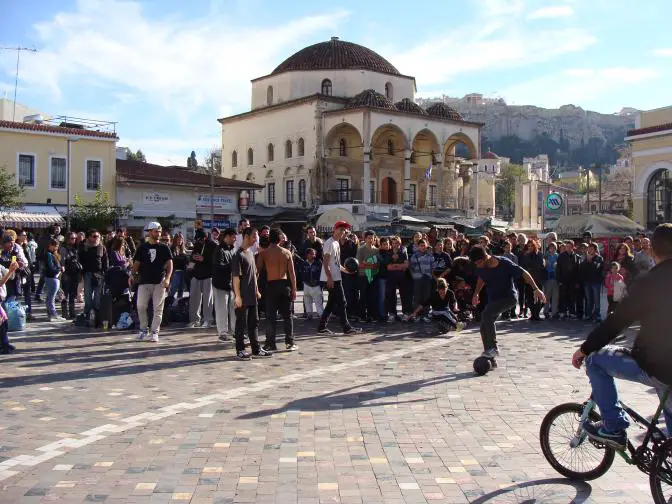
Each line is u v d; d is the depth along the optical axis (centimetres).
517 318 1884
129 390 923
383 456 655
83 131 4078
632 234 2978
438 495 559
